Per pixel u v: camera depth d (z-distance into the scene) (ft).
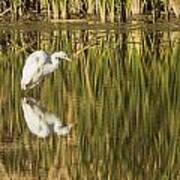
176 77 54.95
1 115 42.42
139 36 74.79
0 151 35.27
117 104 45.52
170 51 67.56
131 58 64.64
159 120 41.42
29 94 48.26
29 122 40.63
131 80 54.03
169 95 48.24
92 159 34.24
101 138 37.96
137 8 81.56
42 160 33.96
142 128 39.88
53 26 80.84
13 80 52.85
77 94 48.44
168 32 76.38
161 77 55.06
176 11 80.18
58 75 55.16
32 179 31.19
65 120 41.45
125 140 37.32
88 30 78.38
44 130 38.99
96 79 54.34
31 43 71.56
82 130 39.09
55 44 70.95
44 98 47.01
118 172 32.55
